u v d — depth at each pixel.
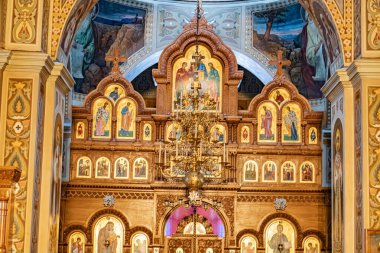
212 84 19.78
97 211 19.20
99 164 19.47
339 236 15.59
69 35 15.99
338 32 15.10
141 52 25.66
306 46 24.81
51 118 14.72
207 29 19.97
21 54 13.80
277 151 19.52
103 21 25.00
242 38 25.77
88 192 19.31
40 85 14.12
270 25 25.50
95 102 19.77
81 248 19.05
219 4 25.75
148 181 19.41
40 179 14.39
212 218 19.39
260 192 19.33
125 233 19.12
